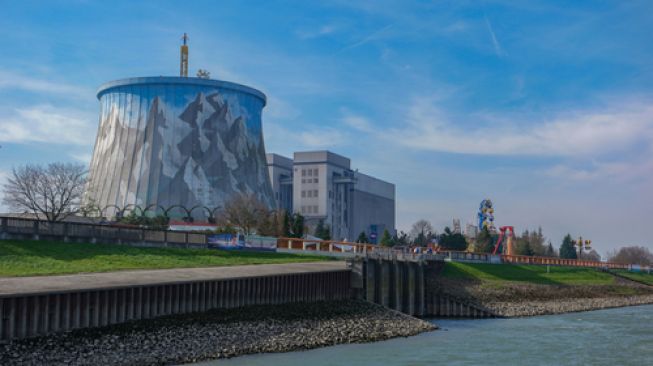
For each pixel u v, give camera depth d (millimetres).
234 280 57406
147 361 40594
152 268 62969
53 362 37594
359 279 77250
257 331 52219
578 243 181250
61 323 42531
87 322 43969
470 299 94750
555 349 56062
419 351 52750
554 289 112875
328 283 72312
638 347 57875
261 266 72188
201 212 148750
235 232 114875
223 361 43656
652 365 49562
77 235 67938
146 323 47094
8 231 62594
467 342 58875
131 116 155750
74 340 41344
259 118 169000
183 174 150750
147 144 152375
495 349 55250
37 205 109125
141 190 148875
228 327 51344
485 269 115375
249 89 164375
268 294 62000
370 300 78688
